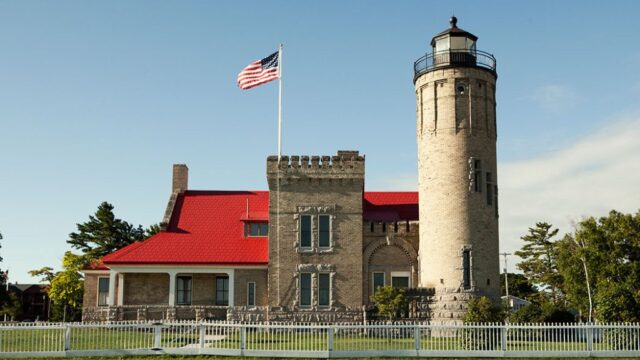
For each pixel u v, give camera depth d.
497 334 29.70
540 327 29.59
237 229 51.03
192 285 48.91
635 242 57.62
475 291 43.16
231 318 45.19
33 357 27.83
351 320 44.66
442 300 43.38
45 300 111.50
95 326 28.94
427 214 45.50
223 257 47.56
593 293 59.97
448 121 45.28
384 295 42.72
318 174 46.41
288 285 45.25
